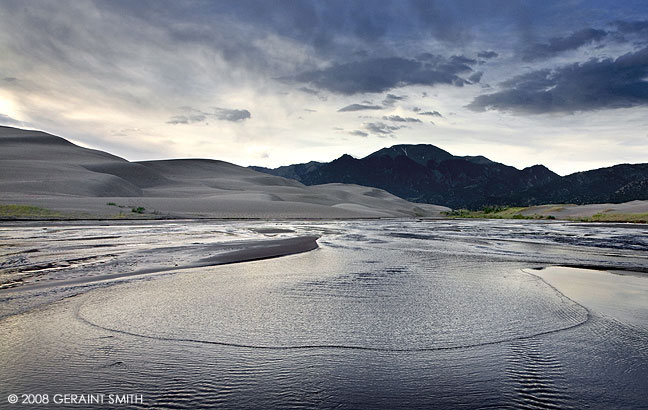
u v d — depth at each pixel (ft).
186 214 330.95
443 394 20.97
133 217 267.80
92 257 70.33
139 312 35.55
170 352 26.43
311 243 101.24
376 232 161.27
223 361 25.03
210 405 19.53
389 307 38.29
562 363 25.08
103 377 22.53
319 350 27.12
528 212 484.33
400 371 23.86
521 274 56.75
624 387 21.75
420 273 57.06
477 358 25.88
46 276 52.06
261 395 20.65
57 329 30.63
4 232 130.11
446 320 34.17
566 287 47.96
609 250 89.71
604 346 27.94
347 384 22.07
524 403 19.98
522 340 29.27
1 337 28.78
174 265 62.75
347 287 47.11
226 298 41.22
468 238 128.16
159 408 19.15
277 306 38.34
